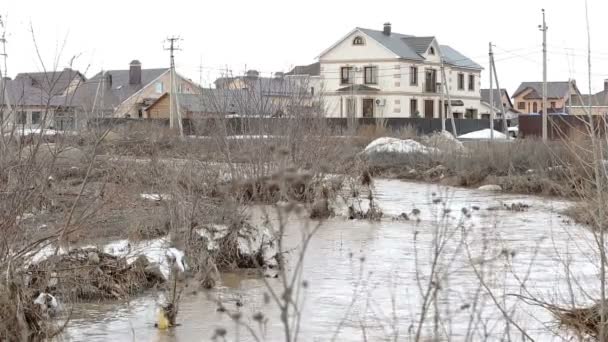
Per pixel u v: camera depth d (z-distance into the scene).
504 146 38.09
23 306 10.13
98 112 14.93
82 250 13.79
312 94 33.34
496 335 10.49
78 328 11.29
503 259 15.21
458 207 26.72
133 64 81.50
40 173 11.84
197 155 20.80
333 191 25.56
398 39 76.81
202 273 13.91
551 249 17.16
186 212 15.67
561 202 27.52
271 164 21.09
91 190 16.02
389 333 10.80
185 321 11.68
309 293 13.33
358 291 13.45
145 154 22.19
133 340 10.80
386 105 73.75
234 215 15.70
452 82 80.38
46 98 13.91
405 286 13.74
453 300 12.21
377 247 17.98
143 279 13.83
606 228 9.86
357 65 74.62
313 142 25.33
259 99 26.78
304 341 10.59
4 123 11.38
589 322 9.94
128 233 16.80
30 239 11.69
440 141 43.97
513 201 28.66
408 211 25.38
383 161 42.16
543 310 11.74
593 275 14.11
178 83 80.19
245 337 10.87
